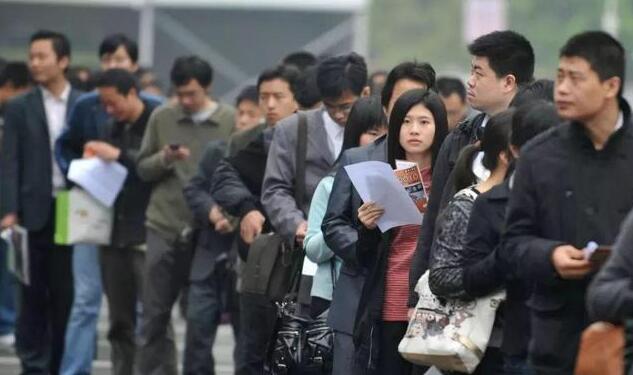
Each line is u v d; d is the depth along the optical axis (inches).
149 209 921.5
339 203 673.0
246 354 777.6
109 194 921.5
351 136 704.4
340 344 669.9
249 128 864.3
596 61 513.0
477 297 565.6
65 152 955.3
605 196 517.7
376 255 657.0
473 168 593.9
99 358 1100.5
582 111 514.9
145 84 1357.0
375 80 1031.0
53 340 968.3
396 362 661.3
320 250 696.4
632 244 494.6
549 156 522.6
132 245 932.6
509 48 640.4
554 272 513.0
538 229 525.3
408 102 661.3
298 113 773.3
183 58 932.0
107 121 941.8
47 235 959.0
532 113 554.3
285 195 763.4
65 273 960.9
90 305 946.1
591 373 495.2
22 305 965.2
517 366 550.9
